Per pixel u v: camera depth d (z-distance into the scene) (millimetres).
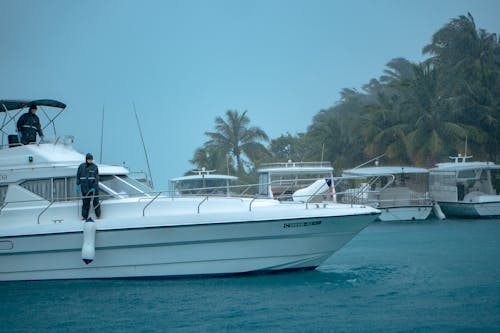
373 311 22859
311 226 27141
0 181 28203
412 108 78938
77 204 27562
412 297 25016
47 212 27547
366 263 34062
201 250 26922
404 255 37406
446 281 28250
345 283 27672
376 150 79375
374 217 27891
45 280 27312
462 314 22375
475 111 79500
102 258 26938
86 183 26719
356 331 20562
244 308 23281
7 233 26719
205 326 21250
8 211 27672
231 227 26516
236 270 27438
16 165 28453
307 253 27828
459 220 62406
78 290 26188
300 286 26594
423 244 43062
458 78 85562
